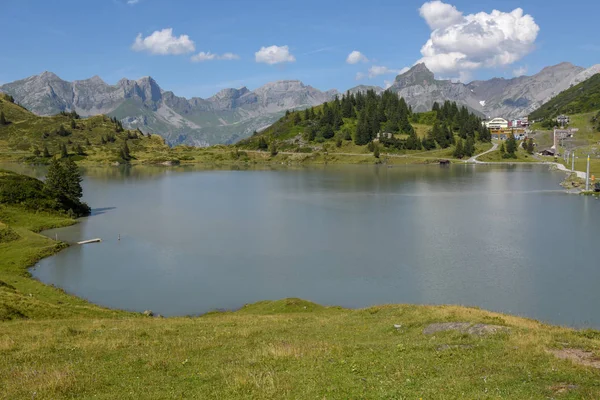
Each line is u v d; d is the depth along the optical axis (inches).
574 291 2610.7
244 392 832.3
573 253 3390.7
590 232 4087.1
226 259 3412.9
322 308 2251.5
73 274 3051.2
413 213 5191.9
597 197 6259.8
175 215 5241.1
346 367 960.3
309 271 3095.5
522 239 3855.8
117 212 5477.4
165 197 6815.9
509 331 1200.8
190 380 925.8
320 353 1088.8
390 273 3009.4
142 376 962.7
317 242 3885.3
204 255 3523.6
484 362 944.9
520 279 2832.2
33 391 865.5
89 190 7736.2
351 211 5383.9
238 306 2496.3
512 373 865.5
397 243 3791.8
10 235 3713.1
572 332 1187.9
